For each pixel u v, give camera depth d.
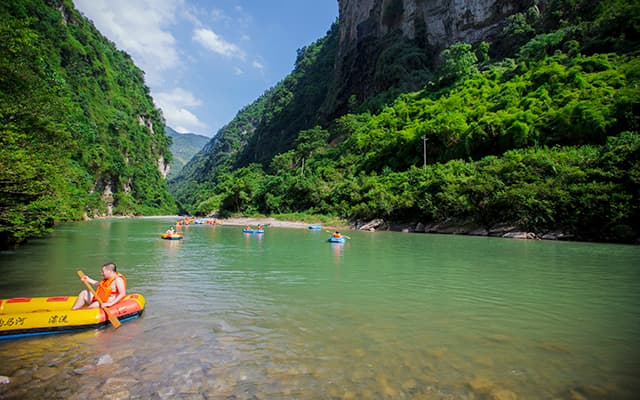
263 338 6.28
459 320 7.50
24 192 10.46
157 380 4.63
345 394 4.31
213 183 168.88
